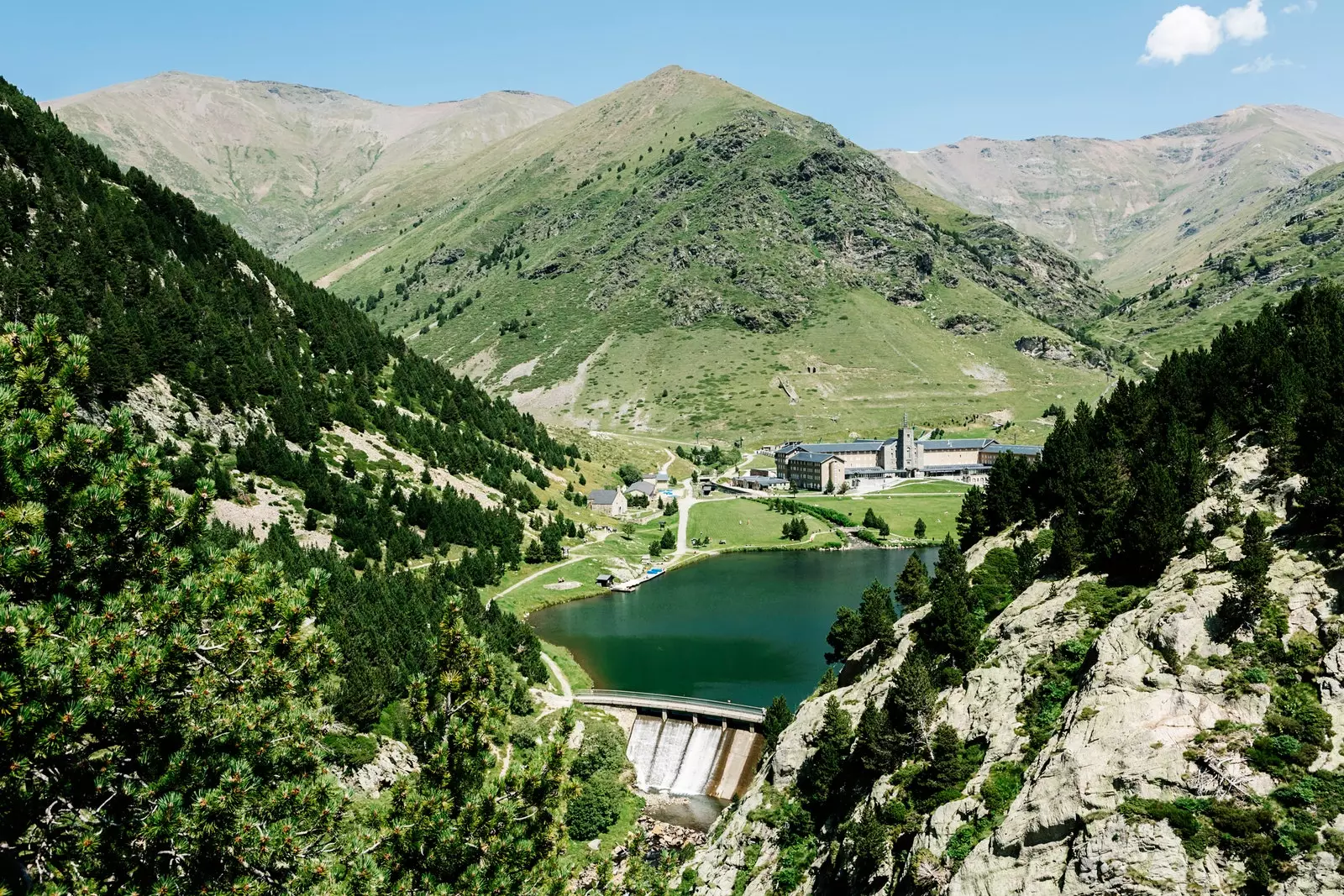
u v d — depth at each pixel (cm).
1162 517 6712
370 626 10225
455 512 17225
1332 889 3803
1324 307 10131
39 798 2375
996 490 10775
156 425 14312
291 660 3094
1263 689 4828
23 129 19388
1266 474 6994
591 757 9450
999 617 7762
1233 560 6000
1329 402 6788
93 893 2264
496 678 3691
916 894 5138
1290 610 5231
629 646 13738
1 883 2370
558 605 15950
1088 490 8669
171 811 2427
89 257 16825
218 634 2867
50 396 2712
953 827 5362
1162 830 4284
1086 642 6269
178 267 19638
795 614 15250
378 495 16900
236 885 2511
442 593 12362
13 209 16775
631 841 4341
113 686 2395
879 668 8538
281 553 11206
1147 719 4903
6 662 2181
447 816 3200
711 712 10575
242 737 2777
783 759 8106
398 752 8488
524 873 3297
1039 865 4625
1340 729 4459
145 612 2692
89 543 2652
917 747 6469
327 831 2955
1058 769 4941
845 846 6109
